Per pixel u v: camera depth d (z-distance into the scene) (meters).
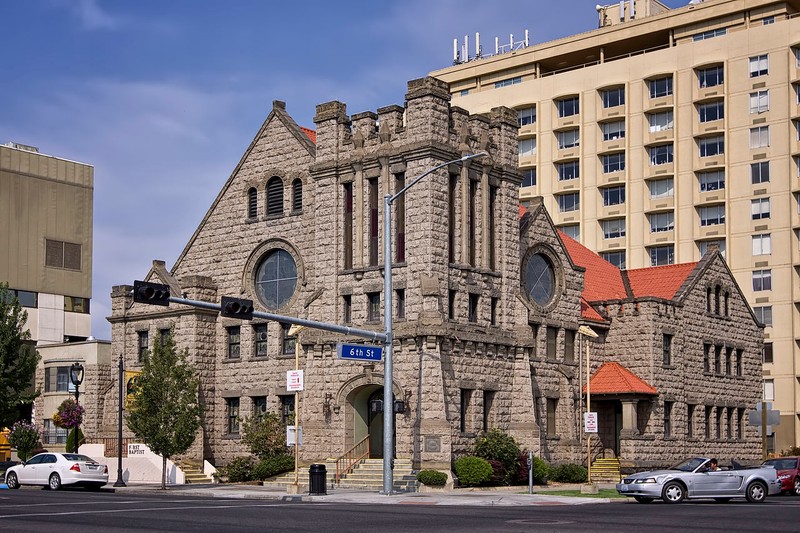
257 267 59.44
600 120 106.12
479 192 53.78
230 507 34.66
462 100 116.00
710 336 66.25
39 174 92.50
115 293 62.47
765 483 39.44
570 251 67.44
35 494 41.97
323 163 54.44
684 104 101.06
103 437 60.62
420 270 50.25
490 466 49.16
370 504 38.22
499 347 53.25
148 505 35.31
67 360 71.81
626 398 58.91
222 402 59.44
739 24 103.88
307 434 53.19
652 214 103.25
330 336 52.84
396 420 50.06
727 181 98.44
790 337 94.56
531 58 115.94
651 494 38.75
